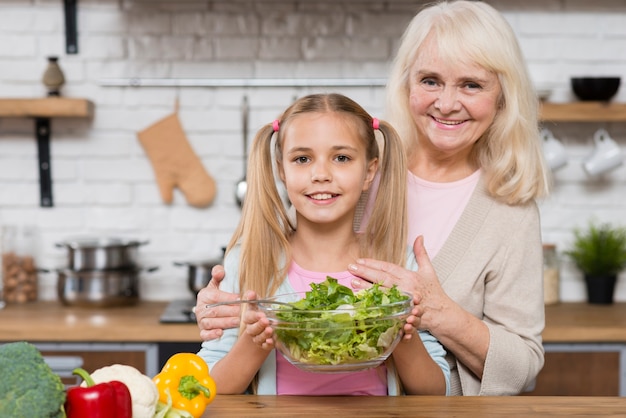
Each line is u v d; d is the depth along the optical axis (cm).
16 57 315
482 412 140
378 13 316
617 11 321
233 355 156
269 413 140
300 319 130
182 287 321
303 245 173
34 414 111
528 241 187
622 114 301
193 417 135
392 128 174
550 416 138
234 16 315
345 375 164
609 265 312
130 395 125
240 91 317
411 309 139
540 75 320
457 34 176
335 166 159
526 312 183
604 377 272
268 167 171
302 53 316
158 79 315
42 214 319
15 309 298
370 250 175
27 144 318
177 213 320
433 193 192
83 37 315
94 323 271
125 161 318
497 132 187
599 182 324
